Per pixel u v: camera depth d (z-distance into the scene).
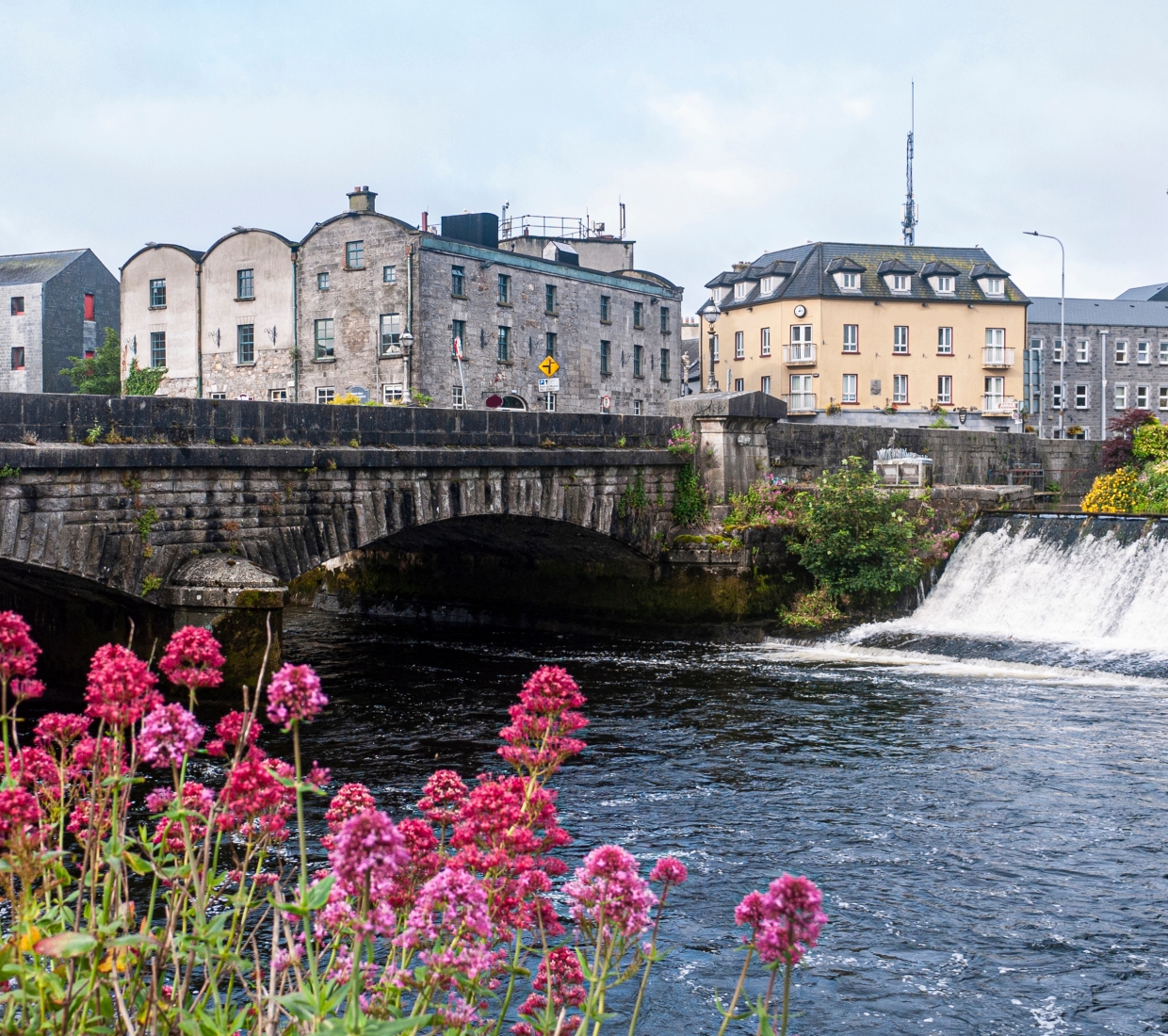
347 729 16.92
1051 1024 8.16
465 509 22.05
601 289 49.66
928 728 16.89
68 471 15.49
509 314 44.56
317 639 26.91
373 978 4.16
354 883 3.10
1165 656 20.92
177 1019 3.59
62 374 57.19
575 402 47.94
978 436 38.09
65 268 59.97
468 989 3.64
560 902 9.70
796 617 26.12
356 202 42.22
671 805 13.15
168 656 3.80
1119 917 10.02
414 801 13.01
